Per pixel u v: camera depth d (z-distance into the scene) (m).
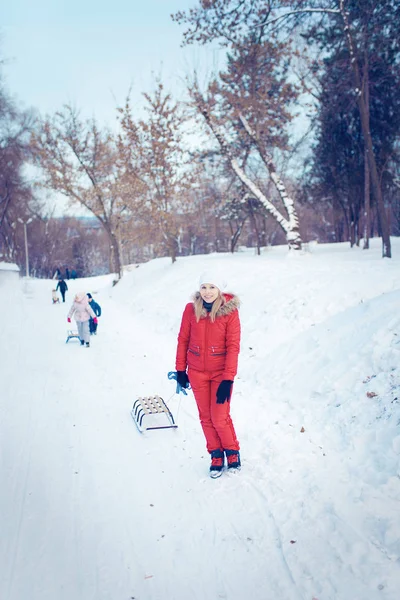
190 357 4.63
